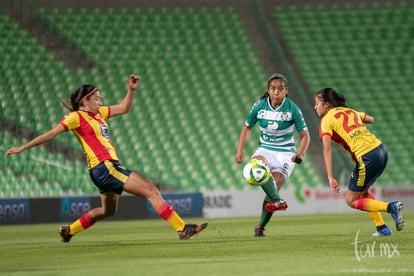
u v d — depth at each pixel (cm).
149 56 9806
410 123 9731
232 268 2583
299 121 4066
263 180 3916
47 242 4097
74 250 3472
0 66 9050
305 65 10300
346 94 10000
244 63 10044
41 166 7850
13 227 6119
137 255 3147
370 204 3756
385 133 9581
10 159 7819
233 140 9056
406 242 3500
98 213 3853
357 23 10900
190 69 9800
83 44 9700
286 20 10806
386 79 10256
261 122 4097
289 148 4147
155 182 8238
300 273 2403
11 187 7644
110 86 9331
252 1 10806
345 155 9044
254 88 9756
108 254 3222
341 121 3712
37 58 9275
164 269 2603
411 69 10419
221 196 7525
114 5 10338
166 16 10388
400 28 10919
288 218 6588
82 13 10106
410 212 7244
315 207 7806
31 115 8494
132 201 7131
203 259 2916
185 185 8531
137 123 8994
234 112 9400
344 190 7912
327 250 3177
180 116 9200
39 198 6812
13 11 9719
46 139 3519
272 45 10344
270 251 3184
